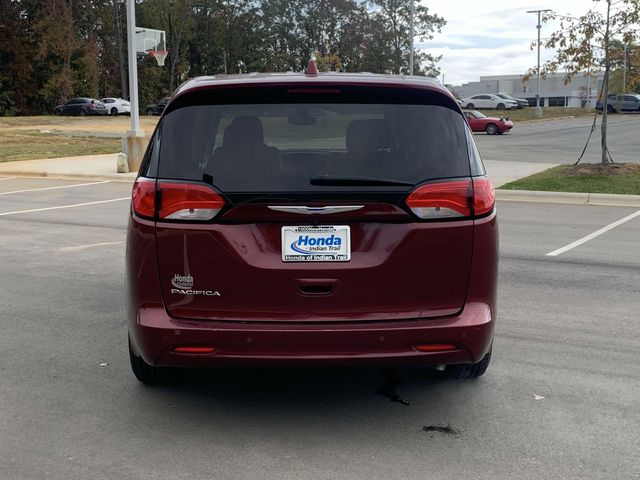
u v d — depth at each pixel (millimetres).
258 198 3441
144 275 3568
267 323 3498
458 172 3592
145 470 3330
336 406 4082
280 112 3688
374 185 3492
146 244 3547
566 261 7926
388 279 3508
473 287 3605
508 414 3965
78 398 4195
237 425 3826
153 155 3652
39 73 65875
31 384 4410
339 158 3588
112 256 8305
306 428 3791
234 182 3494
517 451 3518
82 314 5934
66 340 5262
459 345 3564
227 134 3617
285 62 80312
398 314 3543
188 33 75500
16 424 3836
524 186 14047
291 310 3498
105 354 4965
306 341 3453
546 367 4680
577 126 42844
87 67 64688
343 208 3451
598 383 4402
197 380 4477
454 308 3604
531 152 24047
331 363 3502
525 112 60719
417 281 3537
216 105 3678
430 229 3512
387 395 4242
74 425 3826
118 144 27156
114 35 70812
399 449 3541
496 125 36281
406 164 3566
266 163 3539
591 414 3957
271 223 3482
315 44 80438
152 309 3578
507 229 10039
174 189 3516
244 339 3457
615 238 9320
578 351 4984
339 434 3717
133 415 3957
